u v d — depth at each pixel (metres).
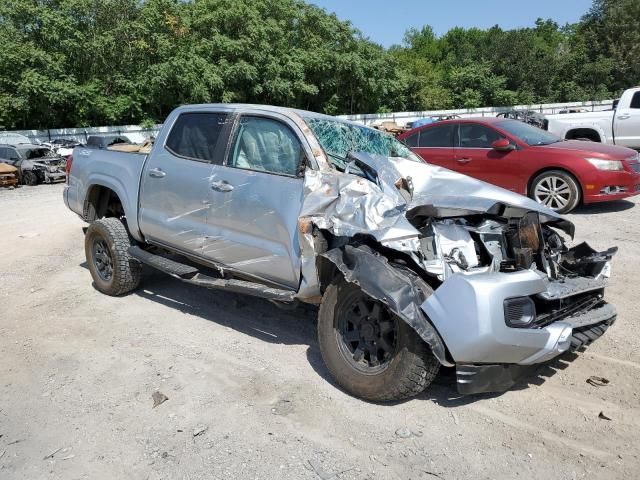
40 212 11.48
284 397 3.72
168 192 4.98
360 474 2.96
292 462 3.06
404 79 42.75
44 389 3.92
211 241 4.62
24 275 6.67
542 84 50.38
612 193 8.49
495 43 51.28
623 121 12.60
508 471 2.96
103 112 30.88
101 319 5.18
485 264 3.69
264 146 4.41
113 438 3.32
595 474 2.92
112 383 3.97
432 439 3.24
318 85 38.53
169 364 4.24
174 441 3.28
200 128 4.94
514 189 9.11
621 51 50.34
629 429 3.30
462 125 9.70
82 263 7.15
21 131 26.52
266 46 33.84
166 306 5.48
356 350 3.64
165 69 30.97
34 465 3.10
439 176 4.36
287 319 5.11
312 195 3.85
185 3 36.44
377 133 5.04
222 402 3.69
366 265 3.41
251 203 4.28
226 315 5.23
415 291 3.29
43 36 30.38
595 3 52.91
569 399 3.64
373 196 3.64
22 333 4.92
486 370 3.26
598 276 4.07
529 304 3.31
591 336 3.62
